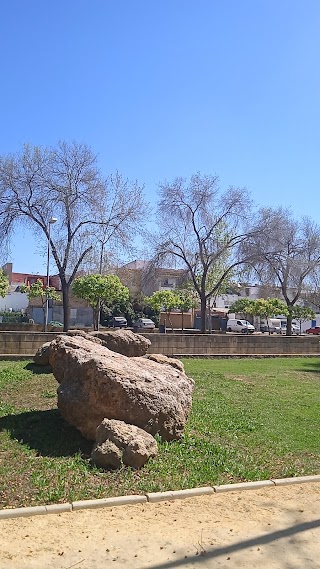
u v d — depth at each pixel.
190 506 5.04
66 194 28.64
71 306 48.03
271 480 5.93
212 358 21.98
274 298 43.66
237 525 4.61
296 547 4.21
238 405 10.82
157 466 6.01
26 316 44.25
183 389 8.01
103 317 47.97
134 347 14.35
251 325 52.91
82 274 37.00
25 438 7.18
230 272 39.34
